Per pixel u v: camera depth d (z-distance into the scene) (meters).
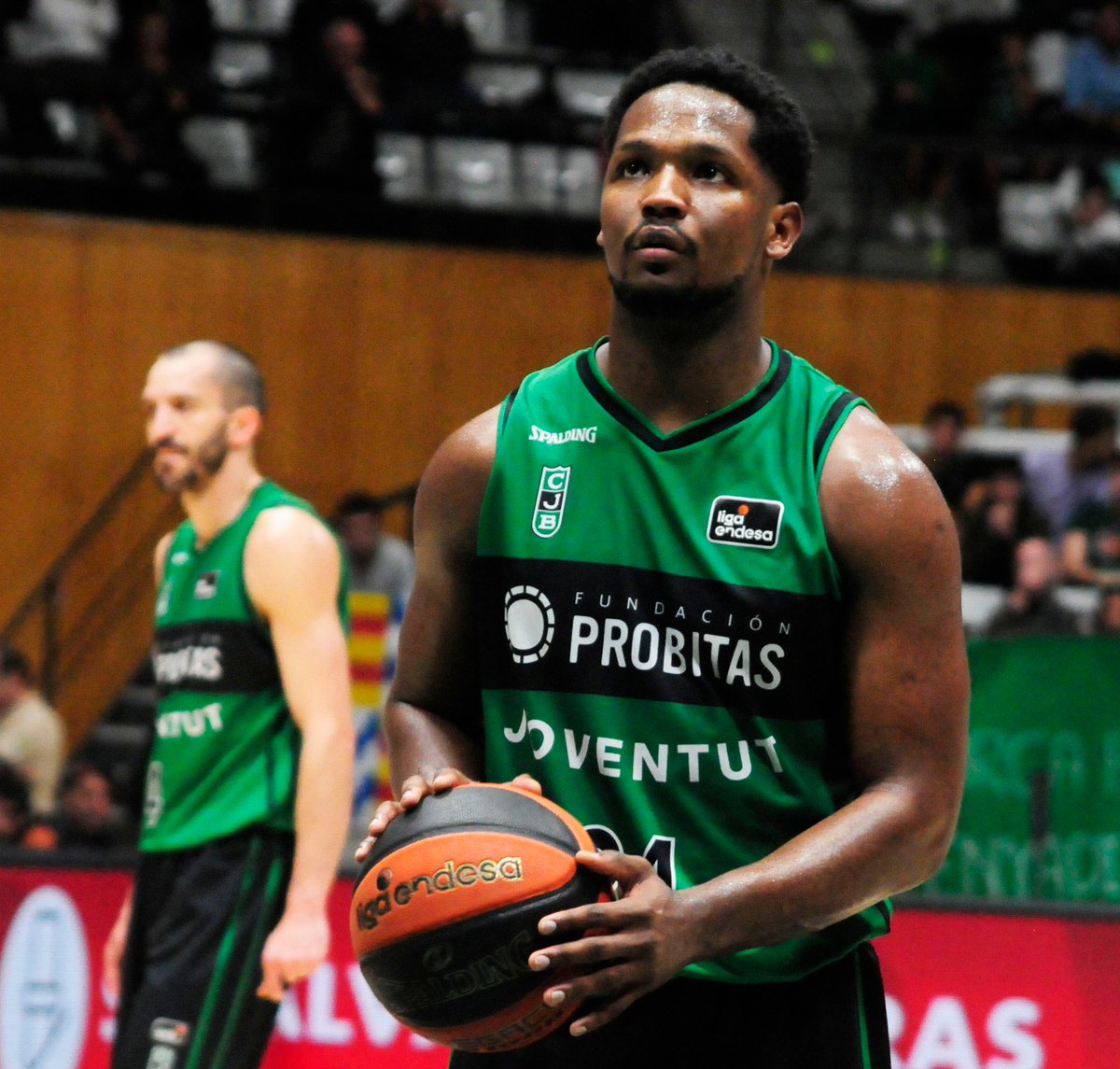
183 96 30.66
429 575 6.82
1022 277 34.31
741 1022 6.41
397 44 31.67
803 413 6.41
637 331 6.43
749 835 6.34
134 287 30.47
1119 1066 14.25
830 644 6.29
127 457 30.38
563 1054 6.45
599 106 34.41
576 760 6.38
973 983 14.46
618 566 6.36
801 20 38.88
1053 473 24.50
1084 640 17.41
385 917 5.98
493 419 6.72
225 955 10.77
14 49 31.89
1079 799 17.28
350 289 31.23
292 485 31.00
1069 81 35.50
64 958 15.36
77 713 29.80
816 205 35.50
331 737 10.87
